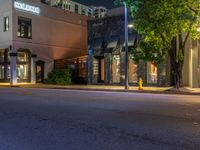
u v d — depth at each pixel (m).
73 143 6.63
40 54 40.91
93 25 34.66
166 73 28.16
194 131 7.74
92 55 34.56
